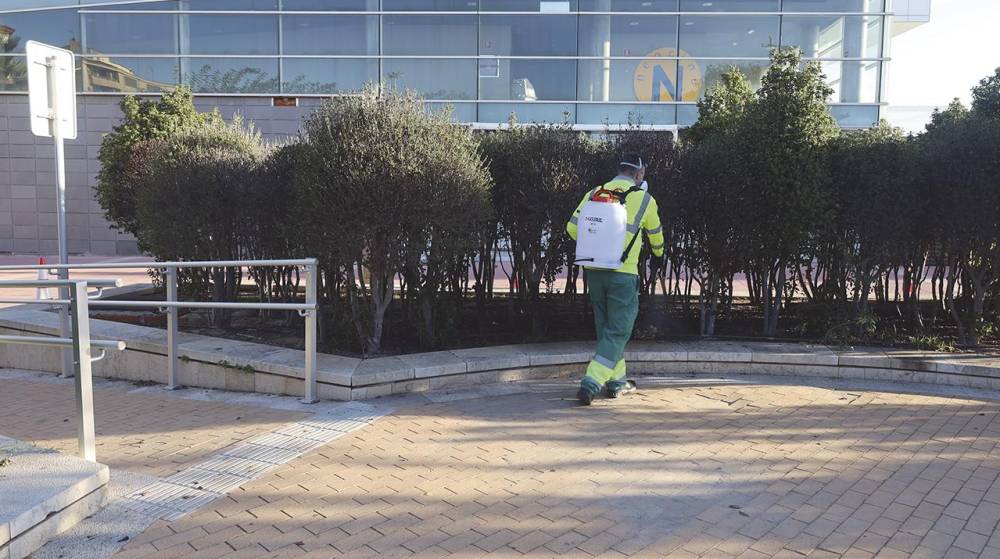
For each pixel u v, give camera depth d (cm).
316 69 1945
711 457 452
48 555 328
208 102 1966
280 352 652
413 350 692
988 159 632
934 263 739
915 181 678
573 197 682
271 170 775
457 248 656
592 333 768
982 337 722
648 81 1873
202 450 471
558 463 441
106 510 376
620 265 554
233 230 801
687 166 712
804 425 517
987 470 433
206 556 328
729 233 712
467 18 1894
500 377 635
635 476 422
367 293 705
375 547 337
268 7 1939
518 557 327
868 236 686
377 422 521
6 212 2108
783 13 1825
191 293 829
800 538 346
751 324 817
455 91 1914
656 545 339
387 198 609
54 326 746
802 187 676
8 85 2067
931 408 561
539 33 1888
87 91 2027
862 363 653
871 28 1806
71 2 2000
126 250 2091
